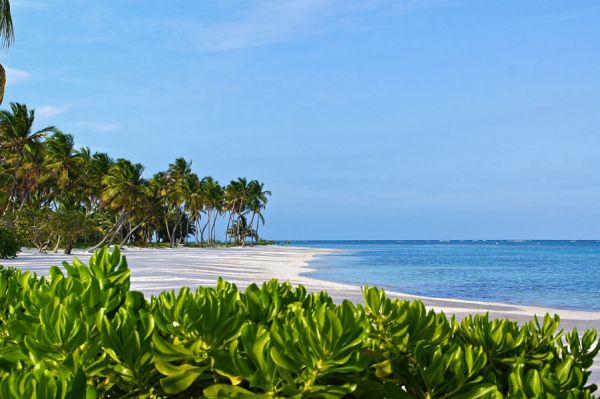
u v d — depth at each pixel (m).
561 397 1.51
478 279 32.12
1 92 11.48
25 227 52.44
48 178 70.75
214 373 1.72
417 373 1.81
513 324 2.22
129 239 109.00
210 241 124.56
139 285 20.94
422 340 1.84
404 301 1.97
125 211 70.25
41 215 54.53
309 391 1.53
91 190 77.62
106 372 1.74
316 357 1.49
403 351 1.89
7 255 42.25
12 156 60.59
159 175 102.50
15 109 52.81
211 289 2.31
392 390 1.71
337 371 1.51
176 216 113.81
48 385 1.21
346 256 76.62
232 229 143.62
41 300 2.06
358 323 1.52
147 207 73.81
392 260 62.34
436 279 31.83
